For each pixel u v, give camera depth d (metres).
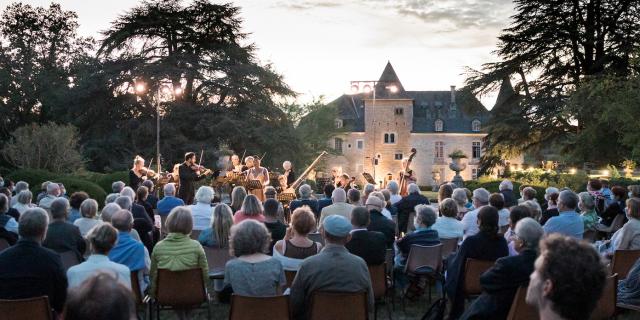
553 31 32.22
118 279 1.84
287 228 7.37
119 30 41.91
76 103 41.25
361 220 6.70
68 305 1.75
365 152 73.69
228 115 41.09
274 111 43.31
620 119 22.80
